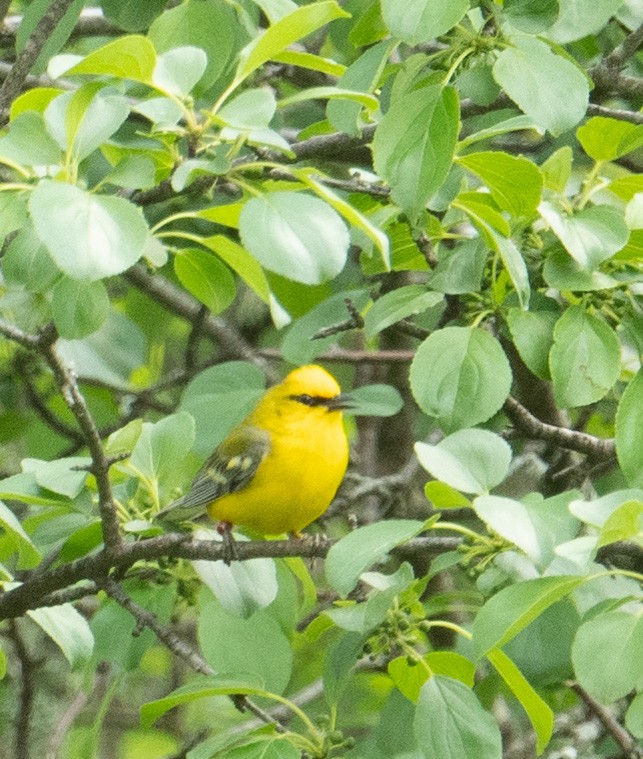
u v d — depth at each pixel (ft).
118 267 25.23
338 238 26.63
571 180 35.53
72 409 29.48
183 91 29.60
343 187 35.24
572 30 34.45
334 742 31.81
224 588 33.24
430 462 28.55
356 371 62.54
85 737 59.47
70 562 34.09
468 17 33.06
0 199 28.99
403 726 37.55
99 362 55.67
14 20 49.65
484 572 31.27
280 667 34.76
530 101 30.09
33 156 28.09
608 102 52.37
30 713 47.39
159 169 33.58
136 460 35.09
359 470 58.29
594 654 26.08
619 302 32.68
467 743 29.99
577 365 30.83
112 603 37.63
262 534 38.52
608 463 41.06
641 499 25.86
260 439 36.94
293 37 28.73
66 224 25.25
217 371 42.01
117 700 65.05
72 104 28.17
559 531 26.61
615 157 33.09
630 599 28.55
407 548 31.07
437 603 41.39
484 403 30.86
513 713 45.50
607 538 24.94
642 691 27.45
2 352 52.80
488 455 29.32
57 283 30.22
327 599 50.65
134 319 63.21
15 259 30.71
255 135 28.78
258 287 31.22
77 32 50.42
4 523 33.30
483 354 31.17
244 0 39.99
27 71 35.86
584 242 29.99
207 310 54.29
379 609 30.73
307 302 52.70
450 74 30.22
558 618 34.40
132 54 27.94
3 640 58.39
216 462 37.11
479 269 32.40
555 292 35.78
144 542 32.81
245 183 28.96
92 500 34.91
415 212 29.37
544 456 50.65
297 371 38.27
